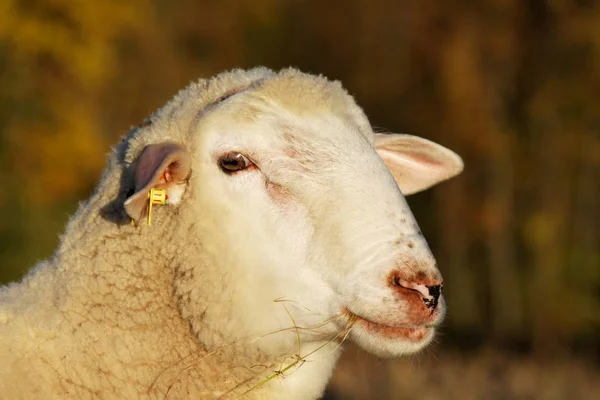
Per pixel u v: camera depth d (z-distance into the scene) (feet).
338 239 17.92
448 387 48.49
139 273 18.25
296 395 18.85
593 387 51.37
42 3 93.86
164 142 18.40
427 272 17.89
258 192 18.25
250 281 18.02
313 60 119.65
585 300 87.66
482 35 96.68
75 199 92.43
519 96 95.50
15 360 17.34
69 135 92.58
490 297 94.12
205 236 18.07
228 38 123.65
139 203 17.26
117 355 17.84
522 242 93.25
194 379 18.20
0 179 86.58
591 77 89.20
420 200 103.24
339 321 18.06
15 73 92.17
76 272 18.37
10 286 19.08
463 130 97.50
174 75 112.06
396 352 18.11
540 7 92.99
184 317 18.08
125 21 98.89
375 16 110.11
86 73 95.20
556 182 91.45
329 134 18.69
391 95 107.34
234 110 18.57
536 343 85.61
